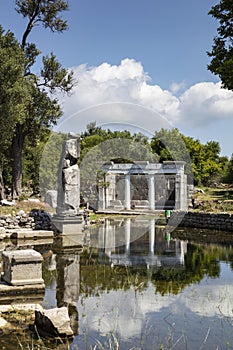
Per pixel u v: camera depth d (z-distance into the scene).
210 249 12.21
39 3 21.48
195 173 39.53
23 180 28.16
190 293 6.99
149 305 6.32
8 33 19.41
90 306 6.25
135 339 4.98
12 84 18.48
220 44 14.50
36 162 28.03
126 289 7.23
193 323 5.55
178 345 4.82
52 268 9.02
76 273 8.52
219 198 26.55
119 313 5.93
